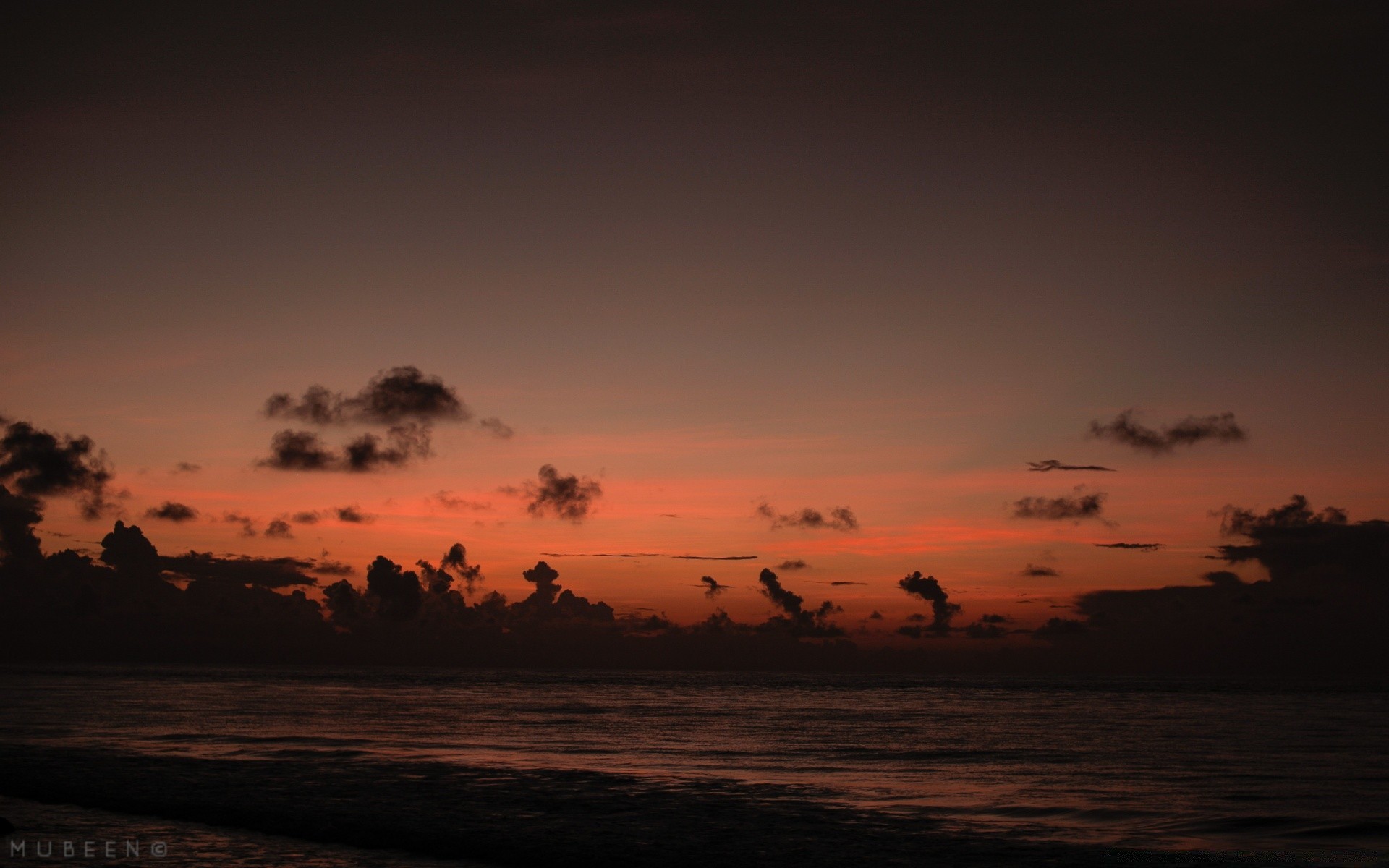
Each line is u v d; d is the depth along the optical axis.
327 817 24.48
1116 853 22.28
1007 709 113.75
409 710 90.25
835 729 71.75
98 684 147.75
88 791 28.12
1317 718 92.00
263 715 76.06
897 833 24.41
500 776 34.25
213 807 25.83
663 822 25.12
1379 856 22.70
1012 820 27.62
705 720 82.12
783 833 23.94
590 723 75.88
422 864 19.78
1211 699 147.12
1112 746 57.31
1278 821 28.02
